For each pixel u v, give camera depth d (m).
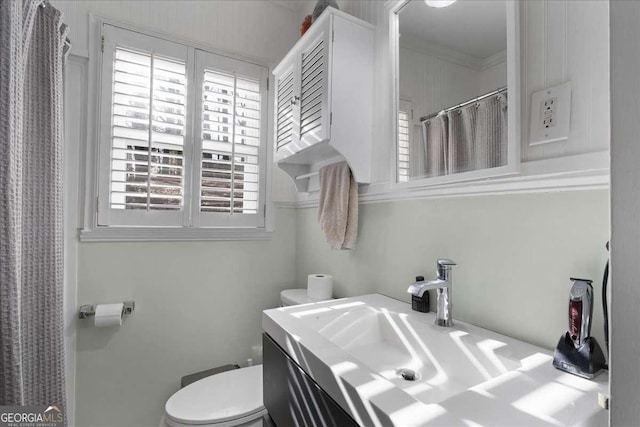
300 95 1.44
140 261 1.63
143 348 1.63
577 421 0.47
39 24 1.18
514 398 0.54
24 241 1.13
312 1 1.92
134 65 1.64
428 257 1.08
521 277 0.81
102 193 1.56
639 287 0.28
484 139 0.85
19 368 0.93
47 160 1.22
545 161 0.72
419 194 1.10
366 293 1.37
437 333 0.87
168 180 1.71
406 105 1.14
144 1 1.66
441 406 0.51
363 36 1.31
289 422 0.82
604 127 0.63
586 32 0.66
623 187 0.30
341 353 0.71
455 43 0.95
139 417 1.62
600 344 0.66
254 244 1.93
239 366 1.86
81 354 1.50
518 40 0.77
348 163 1.27
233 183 1.86
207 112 1.81
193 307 1.75
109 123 1.58
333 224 1.37
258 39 1.96
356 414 0.56
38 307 1.20
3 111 0.88
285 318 0.96
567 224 0.72
